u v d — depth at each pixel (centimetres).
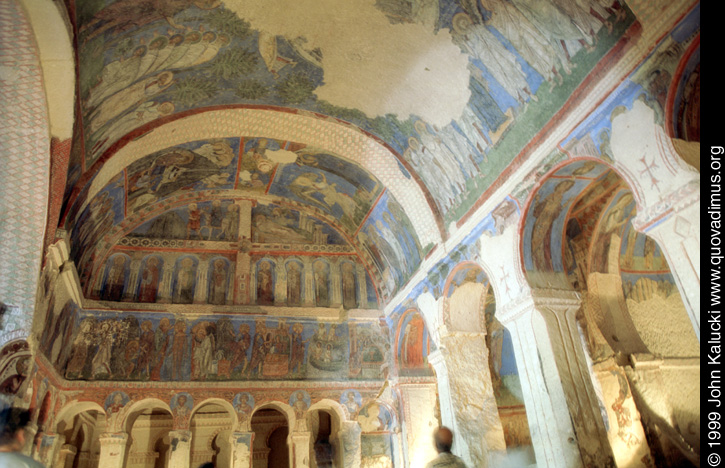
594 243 1060
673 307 1102
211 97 1087
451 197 1105
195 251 1430
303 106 1159
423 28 901
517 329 870
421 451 1302
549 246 902
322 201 1524
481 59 878
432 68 962
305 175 1412
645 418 948
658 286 1110
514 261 886
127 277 1346
